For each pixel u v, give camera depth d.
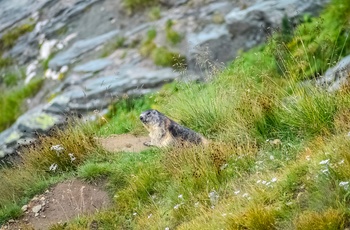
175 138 26.53
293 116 25.05
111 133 33.66
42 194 26.39
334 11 34.44
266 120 25.83
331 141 21.11
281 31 35.31
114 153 28.31
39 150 29.09
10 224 25.14
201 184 23.23
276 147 24.30
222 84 32.19
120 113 35.72
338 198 17.52
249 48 36.12
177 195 23.19
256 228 18.00
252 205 19.06
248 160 23.66
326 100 24.56
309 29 34.31
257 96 27.14
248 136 25.58
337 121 22.81
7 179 27.52
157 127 26.69
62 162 28.11
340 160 19.33
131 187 25.05
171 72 36.81
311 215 17.11
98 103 36.59
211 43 37.09
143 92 36.34
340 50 32.47
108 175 26.56
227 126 27.00
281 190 19.58
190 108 29.94
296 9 35.66
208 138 27.36
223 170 23.45
